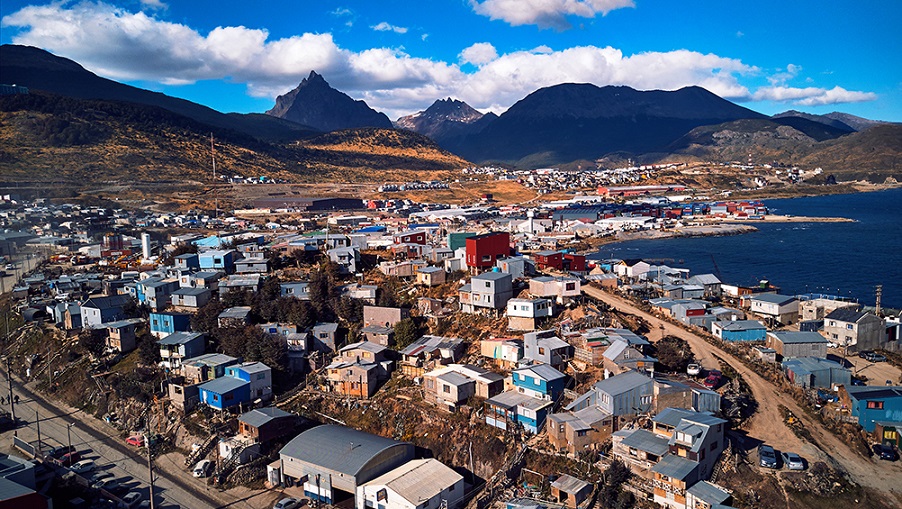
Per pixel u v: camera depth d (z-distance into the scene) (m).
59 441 66.25
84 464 61.03
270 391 71.19
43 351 86.94
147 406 70.19
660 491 48.06
